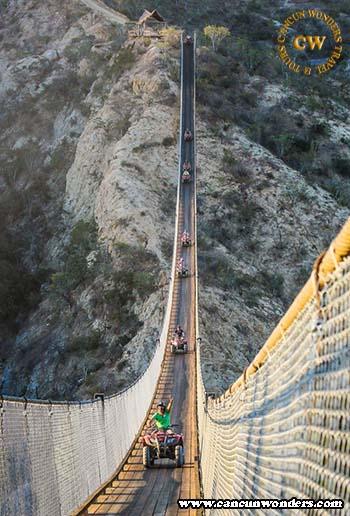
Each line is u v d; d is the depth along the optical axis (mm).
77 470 13109
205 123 116125
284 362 5672
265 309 86500
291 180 108125
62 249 105062
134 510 14367
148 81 122438
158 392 44562
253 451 7223
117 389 72312
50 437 10969
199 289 84062
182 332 55594
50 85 140250
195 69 129250
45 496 10367
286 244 99188
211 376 73188
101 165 112688
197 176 106500
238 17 190125
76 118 129125
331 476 3992
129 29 148125
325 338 4355
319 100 133125
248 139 115812
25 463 9391
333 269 4199
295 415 5121
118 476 19219
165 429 20953
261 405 6867
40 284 99250
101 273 89250
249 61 139125
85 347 80688
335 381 4070
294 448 5082
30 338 88812
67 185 115125
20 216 114250
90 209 108000
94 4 166375
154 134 111875
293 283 94250
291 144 119438
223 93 125812
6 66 158500
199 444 24641
